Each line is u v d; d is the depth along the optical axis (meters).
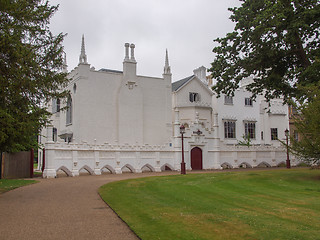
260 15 22.62
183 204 12.17
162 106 42.53
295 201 13.27
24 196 14.70
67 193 15.66
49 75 16.47
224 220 9.58
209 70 27.22
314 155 21.00
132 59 40.78
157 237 7.96
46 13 16.11
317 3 23.02
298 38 24.02
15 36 13.77
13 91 14.19
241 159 41.06
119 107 39.12
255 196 14.46
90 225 9.27
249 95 51.59
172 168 36.25
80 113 36.91
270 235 8.15
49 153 27.16
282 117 53.03
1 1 13.34
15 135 14.75
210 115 46.53
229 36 25.89
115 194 14.56
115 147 31.97
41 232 8.55
